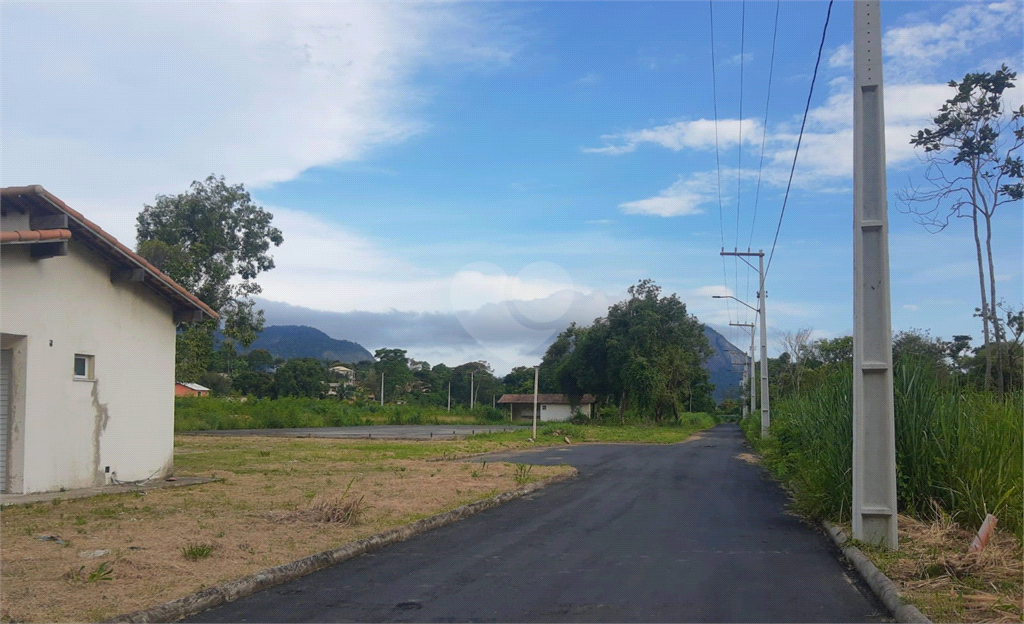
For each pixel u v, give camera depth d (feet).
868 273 29.01
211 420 153.48
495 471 60.64
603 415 221.87
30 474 41.11
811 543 31.42
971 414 32.73
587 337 214.69
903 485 32.35
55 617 19.51
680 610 21.07
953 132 82.89
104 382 46.09
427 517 36.06
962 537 28.78
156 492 44.39
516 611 21.02
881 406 28.53
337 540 29.94
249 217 152.25
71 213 41.60
